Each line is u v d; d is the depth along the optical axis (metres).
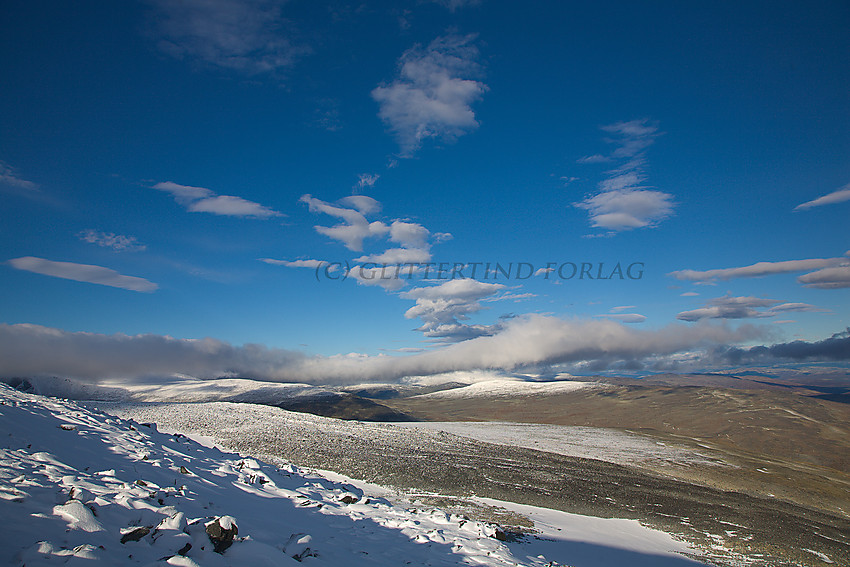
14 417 13.70
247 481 15.72
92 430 15.72
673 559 21.11
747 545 25.00
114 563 6.67
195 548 7.94
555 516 26.89
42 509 7.71
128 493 9.65
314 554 9.57
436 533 13.90
